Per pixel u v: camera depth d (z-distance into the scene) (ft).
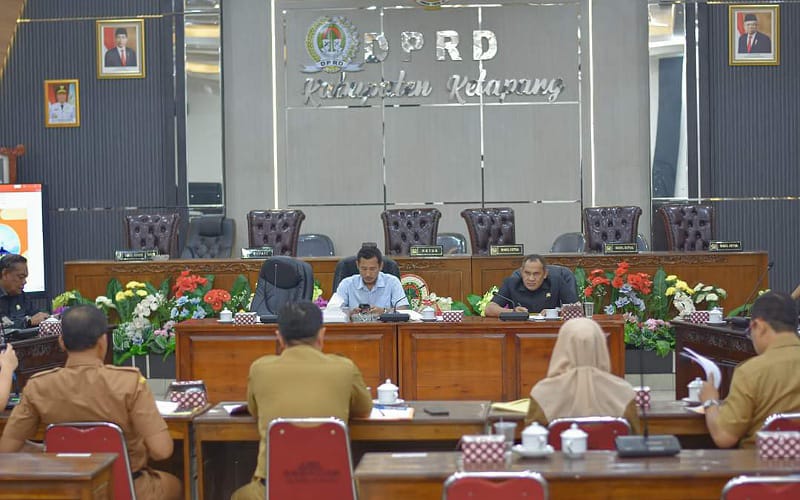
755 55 36.40
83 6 37.63
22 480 10.09
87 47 37.65
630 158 37.52
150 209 37.63
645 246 33.24
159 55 37.52
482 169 37.88
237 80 38.06
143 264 28.27
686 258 27.73
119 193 37.68
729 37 36.42
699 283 27.66
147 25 37.47
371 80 37.99
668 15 36.52
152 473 12.94
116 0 37.52
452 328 19.94
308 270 21.98
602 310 27.58
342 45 37.91
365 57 37.91
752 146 36.47
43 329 20.65
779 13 36.42
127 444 12.44
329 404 12.32
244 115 38.09
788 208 36.60
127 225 33.06
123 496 11.96
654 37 36.65
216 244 35.42
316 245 36.09
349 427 13.10
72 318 12.30
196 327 20.21
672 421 12.96
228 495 15.11
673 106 36.52
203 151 37.29
